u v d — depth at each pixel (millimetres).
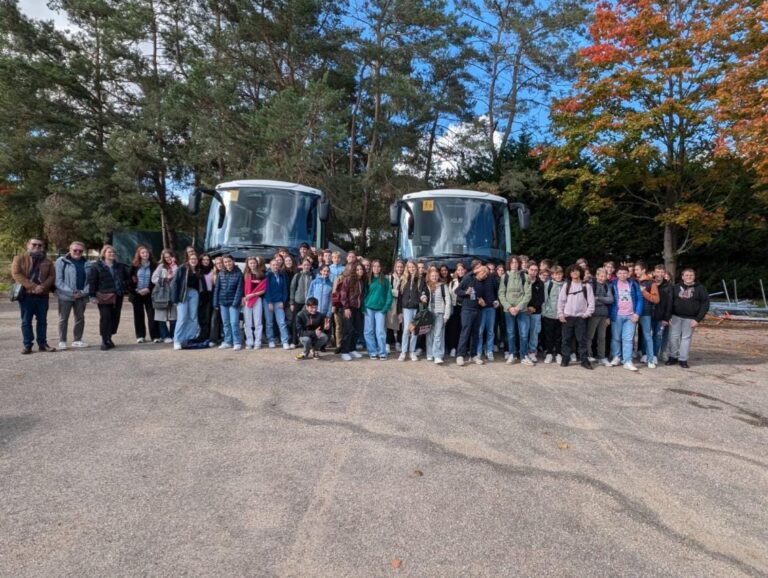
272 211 11055
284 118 17531
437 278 8641
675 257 18062
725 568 3006
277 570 2850
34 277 8406
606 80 15500
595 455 4699
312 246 11180
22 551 2969
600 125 15398
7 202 24234
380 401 6168
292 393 6410
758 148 10398
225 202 11031
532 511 3615
